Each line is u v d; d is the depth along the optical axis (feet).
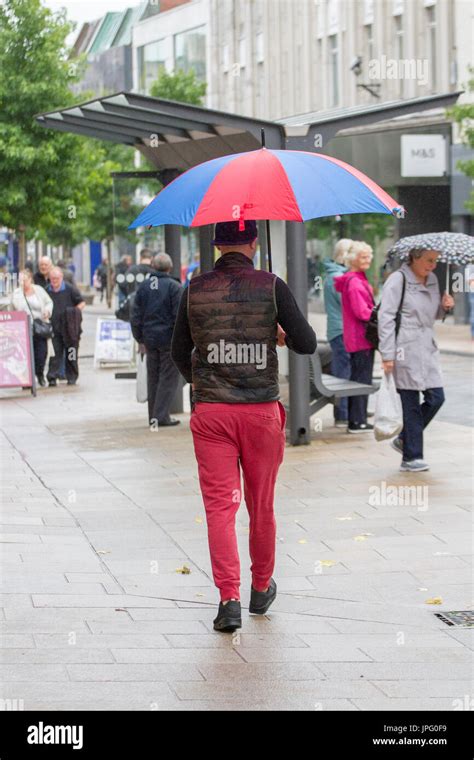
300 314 28.89
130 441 62.03
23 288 93.09
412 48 171.94
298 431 58.23
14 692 24.58
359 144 172.55
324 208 29.25
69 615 30.40
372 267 172.55
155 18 270.05
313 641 28.37
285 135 56.08
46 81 140.26
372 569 35.19
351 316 61.31
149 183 86.48
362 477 49.29
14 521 41.88
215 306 28.78
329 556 36.73
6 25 139.74
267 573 30.50
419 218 166.91
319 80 197.57
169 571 35.14
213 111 55.01
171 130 63.00
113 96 55.16
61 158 142.41
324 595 32.65
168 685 25.07
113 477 51.19
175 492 47.55
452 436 60.64
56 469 53.57
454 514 42.06
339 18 188.85
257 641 28.32
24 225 146.10
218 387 28.84
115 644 27.99
